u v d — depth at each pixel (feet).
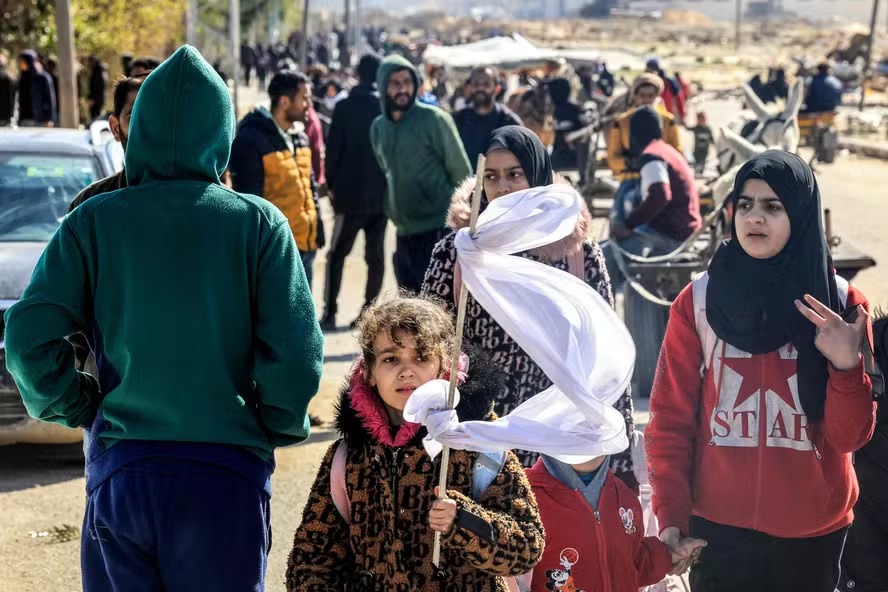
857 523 14.64
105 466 10.75
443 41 256.11
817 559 12.53
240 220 10.92
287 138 26.81
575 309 10.79
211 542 10.55
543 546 10.42
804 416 12.19
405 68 26.55
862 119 104.12
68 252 10.84
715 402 12.50
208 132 11.18
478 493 10.40
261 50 185.06
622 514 12.25
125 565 10.66
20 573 17.57
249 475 10.82
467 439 9.95
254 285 10.94
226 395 10.80
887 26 525.75
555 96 56.54
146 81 11.22
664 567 12.59
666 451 12.76
